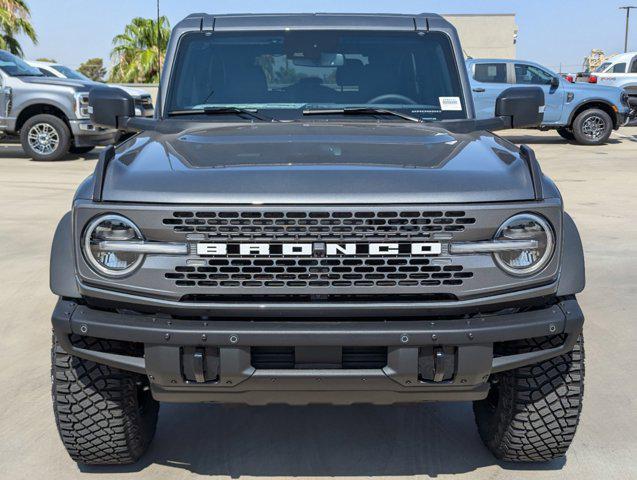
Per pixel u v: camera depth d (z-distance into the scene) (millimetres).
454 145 3510
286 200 2883
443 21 4562
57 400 3322
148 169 3105
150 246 2910
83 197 3016
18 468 3615
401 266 2918
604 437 3904
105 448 3438
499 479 3516
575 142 19734
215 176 2992
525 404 3334
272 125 3996
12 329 5559
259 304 2920
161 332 2930
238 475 3572
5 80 15086
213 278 2920
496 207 2922
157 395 3098
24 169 14062
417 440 3916
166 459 3721
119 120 4266
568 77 24625
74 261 3033
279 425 4094
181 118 4234
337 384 2973
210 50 4426
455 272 2932
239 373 2947
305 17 4520
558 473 3561
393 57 4422
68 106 15047
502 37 36750
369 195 2902
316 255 2900
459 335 2932
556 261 2998
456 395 3080
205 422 4129
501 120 4242
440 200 2912
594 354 5070
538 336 3029
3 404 4301
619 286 6594
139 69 38375
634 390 4488
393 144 3486
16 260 7402
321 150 3340
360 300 2945
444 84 4383
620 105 18828
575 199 10828
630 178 13008
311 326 2920
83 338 3145
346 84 4348
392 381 2979
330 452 3797
